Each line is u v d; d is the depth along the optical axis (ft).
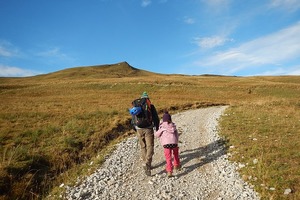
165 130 27.78
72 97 152.87
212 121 56.85
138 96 156.97
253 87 206.90
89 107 86.94
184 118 65.10
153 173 28.50
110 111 69.05
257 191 22.56
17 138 39.73
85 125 50.37
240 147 33.96
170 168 26.94
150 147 27.89
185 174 27.86
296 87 207.51
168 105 91.30
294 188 22.31
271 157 29.09
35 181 26.27
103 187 25.11
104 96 155.94
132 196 23.24
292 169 25.59
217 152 33.96
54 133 43.93
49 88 214.69
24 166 28.04
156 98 137.90
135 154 35.68
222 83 237.25
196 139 41.98
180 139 42.37
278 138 37.50
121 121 55.67
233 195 22.62
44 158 31.60
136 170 29.73
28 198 23.62
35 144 37.63
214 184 25.11
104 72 572.10
